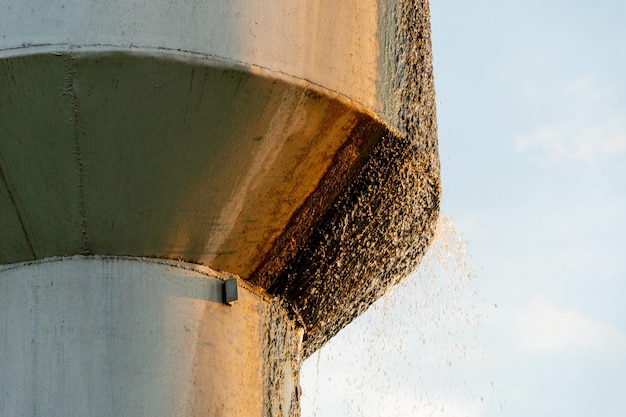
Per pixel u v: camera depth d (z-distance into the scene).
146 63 7.84
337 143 8.62
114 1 7.97
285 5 8.32
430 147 9.64
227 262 8.86
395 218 9.71
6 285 8.45
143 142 8.12
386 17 9.23
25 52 7.83
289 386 9.45
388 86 8.97
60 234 8.42
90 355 8.12
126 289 8.38
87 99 7.94
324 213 9.06
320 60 8.37
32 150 8.14
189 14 8.00
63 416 7.94
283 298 9.53
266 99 8.13
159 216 8.43
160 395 8.12
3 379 8.12
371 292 10.75
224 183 8.41
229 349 8.65
